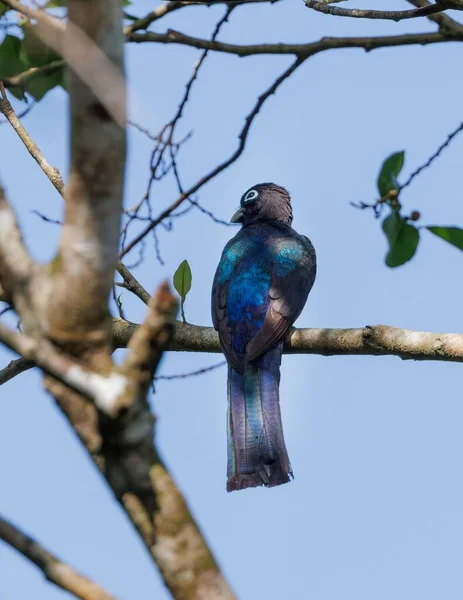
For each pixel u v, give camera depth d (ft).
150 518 21.03
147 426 20.89
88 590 20.18
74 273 20.93
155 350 20.56
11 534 20.53
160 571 20.99
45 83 40.29
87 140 20.35
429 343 40.50
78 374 20.51
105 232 20.94
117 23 20.75
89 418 21.43
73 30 20.51
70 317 21.02
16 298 21.65
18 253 21.77
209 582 20.83
